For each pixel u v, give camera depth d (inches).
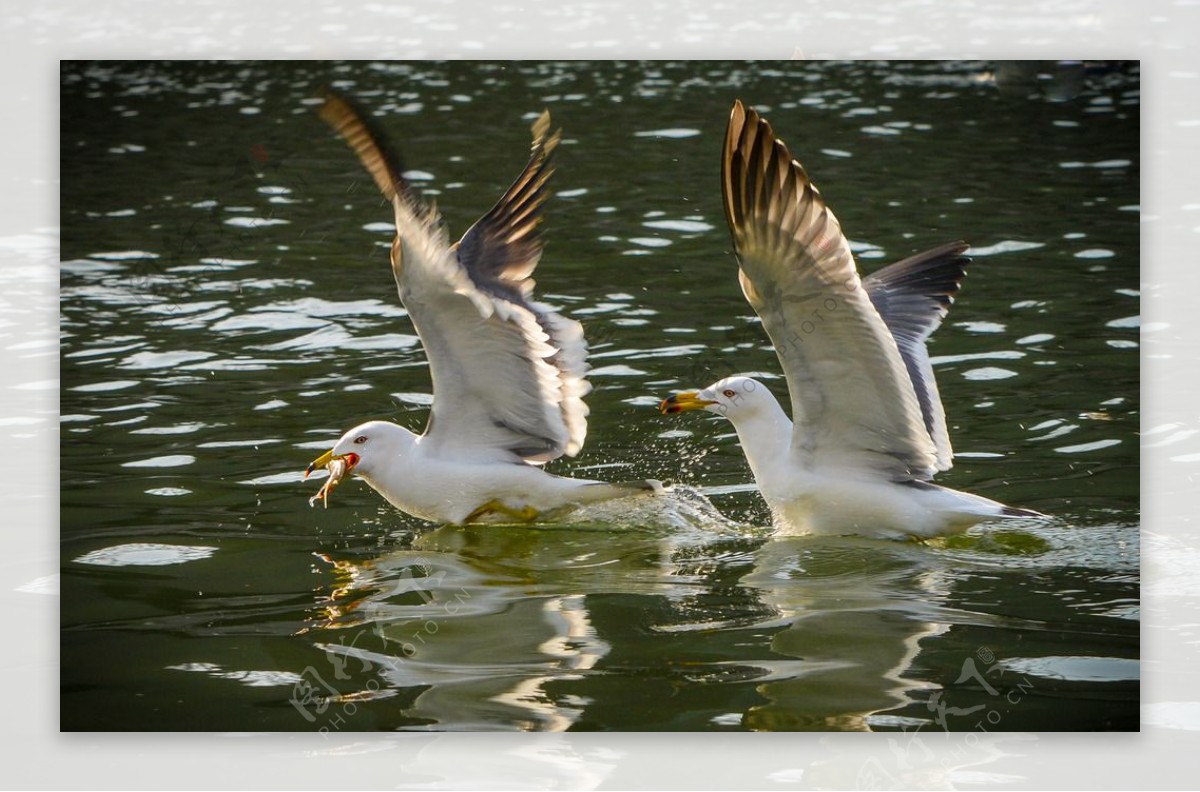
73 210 869.8
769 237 366.6
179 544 419.5
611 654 342.0
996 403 536.1
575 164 976.9
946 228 804.6
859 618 362.9
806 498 430.6
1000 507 417.4
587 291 701.9
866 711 308.8
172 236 813.2
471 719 307.0
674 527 445.1
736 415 438.3
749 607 373.1
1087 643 343.6
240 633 356.5
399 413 538.3
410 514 452.4
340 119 366.6
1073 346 601.0
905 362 457.7
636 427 528.1
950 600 375.2
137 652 343.6
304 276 738.2
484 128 1079.6
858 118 1094.4
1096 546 411.8
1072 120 1066.1
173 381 575.5
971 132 1045.8
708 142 1031.6
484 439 453.1
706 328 641.6
